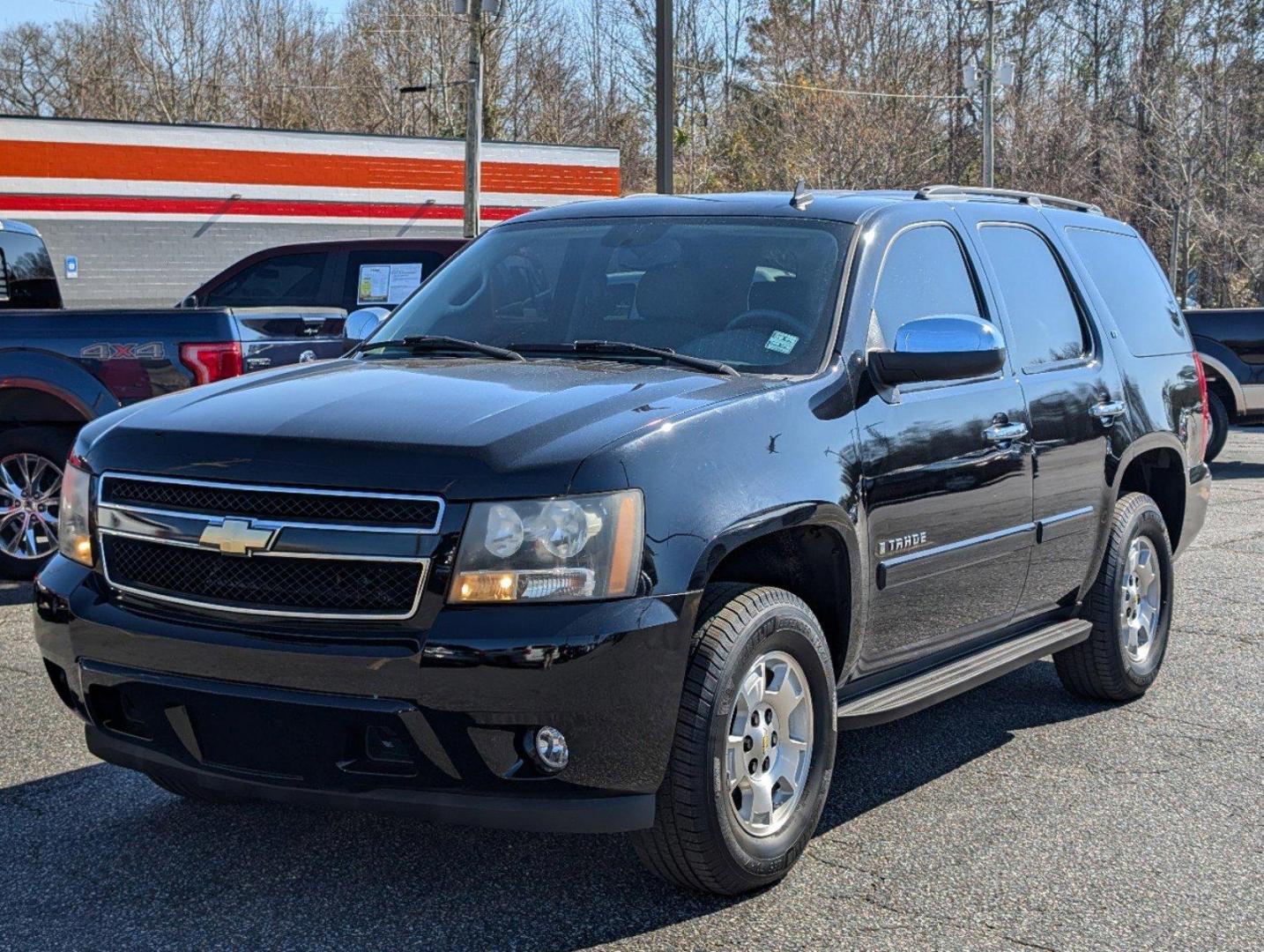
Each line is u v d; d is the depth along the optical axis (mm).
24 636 6652
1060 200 6008
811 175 50812
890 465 4137
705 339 4273
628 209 4953
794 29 59688
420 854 4016
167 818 4297
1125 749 5160
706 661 3465
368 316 5117
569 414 3516
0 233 9914
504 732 3213
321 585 3299
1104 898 3801
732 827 3562
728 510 3510
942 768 4930
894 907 3713
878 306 4414
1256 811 4504
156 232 31953
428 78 63375
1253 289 46812
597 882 3824
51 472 7996
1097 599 5523
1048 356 5223
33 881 3826
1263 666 6387
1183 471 6121
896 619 4273
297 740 3307
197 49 68750
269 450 3400
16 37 68250
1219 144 48438
